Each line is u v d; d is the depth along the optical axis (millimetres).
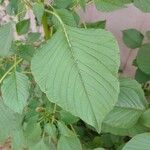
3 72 319
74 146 316
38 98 336
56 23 260
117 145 424
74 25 266
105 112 211
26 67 342
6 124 308
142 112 314
